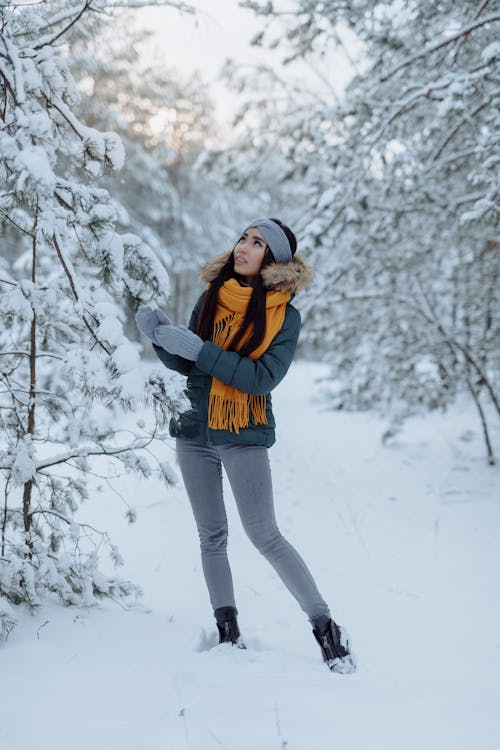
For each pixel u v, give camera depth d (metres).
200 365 1.93
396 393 6.43
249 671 1.86
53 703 1.59
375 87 4.83
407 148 4.75
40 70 1.95
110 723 1.51
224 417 2.02
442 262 5.98
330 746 1.40
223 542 2.19
